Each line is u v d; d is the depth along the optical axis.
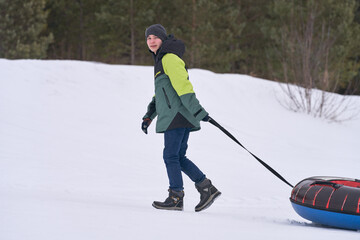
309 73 27.52
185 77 6.69
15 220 4.16
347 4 42.56
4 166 11.23
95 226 4.14
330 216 5.67
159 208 6.94
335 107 27.16
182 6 46.50
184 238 3.90
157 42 7.18
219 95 25.17
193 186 11.30
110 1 49.19
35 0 44.97
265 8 50.75
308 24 29.27
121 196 9.02
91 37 54.94
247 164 15.03
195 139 17.97
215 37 47.41
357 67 45.97
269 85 28.61
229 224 4.96
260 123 22.48
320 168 15.41
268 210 8.48
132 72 25.34
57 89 21.12
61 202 5.93
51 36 44.97
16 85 20.70
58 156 13.16
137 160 13.89
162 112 6.90
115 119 19.00
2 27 42.81
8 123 16.31
